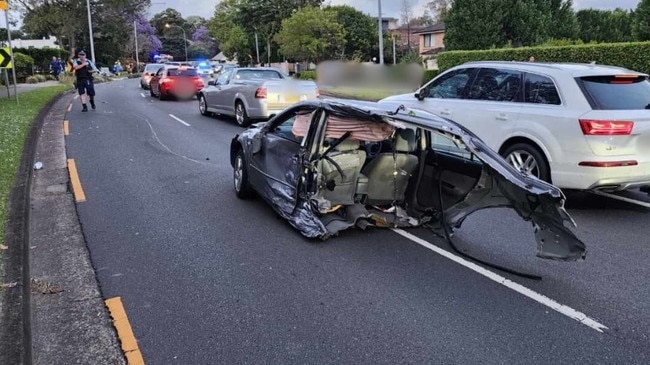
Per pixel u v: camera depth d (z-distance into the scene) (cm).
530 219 486
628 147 631
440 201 575
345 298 428
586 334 377
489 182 518
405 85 1227
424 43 6144
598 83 669
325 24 4312
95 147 1076
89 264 490
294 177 582
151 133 1271
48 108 1773
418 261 506
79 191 738
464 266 495
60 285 445
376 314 402
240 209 664
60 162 933
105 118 1551
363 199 597
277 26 6194
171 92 2211
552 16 3028
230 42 6656
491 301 426
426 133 582
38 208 662
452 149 559
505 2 2714
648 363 343
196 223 608
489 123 755
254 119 1419
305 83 1385
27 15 5469
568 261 484
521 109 716
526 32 2745
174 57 11675
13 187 696
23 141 1033
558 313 407
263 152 647
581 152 643
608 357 349
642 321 396
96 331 374
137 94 2638
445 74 863
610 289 450
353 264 496
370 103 595
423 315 402
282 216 602
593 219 648
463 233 588
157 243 544
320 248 536
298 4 6153
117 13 6194
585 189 650
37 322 386
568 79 677
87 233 572
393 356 347
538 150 695
